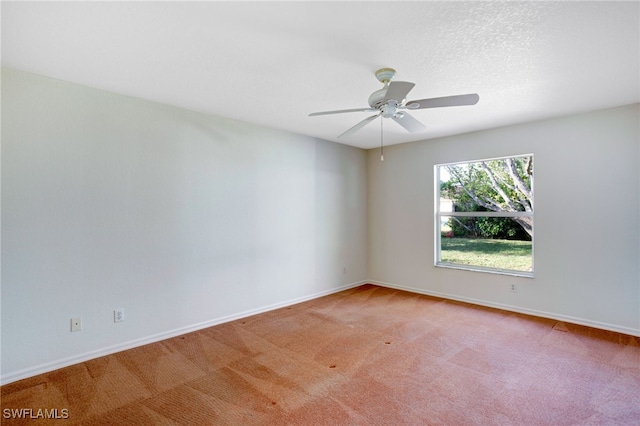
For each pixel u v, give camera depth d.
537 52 2.13
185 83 2.65
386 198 5.21
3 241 2.33
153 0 1.59
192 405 2.07
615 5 1.64
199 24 1.81
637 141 3.14
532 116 3.56
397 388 2.26
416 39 1.98
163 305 3.13
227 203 3.62
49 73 2.45
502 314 3.83
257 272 3.91
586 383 2.31
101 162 2.77
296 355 2.78
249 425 1.89
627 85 2.69
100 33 1.90
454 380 2.36
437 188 4.71
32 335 2.44
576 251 3.50
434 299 4.50
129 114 2.93
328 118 3.63
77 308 2.65
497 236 4.20
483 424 1.89
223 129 3.59
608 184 3.30
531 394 2.18
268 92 2.86
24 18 1.74
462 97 2.22
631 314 3.19
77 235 2.65
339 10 1.68
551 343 3.00
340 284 4.99
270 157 4.05
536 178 3.75
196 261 3.37
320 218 4.69
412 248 4.91
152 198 3.06
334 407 2.05
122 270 2.88
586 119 3.42
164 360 2.69
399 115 2.56
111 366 2.58
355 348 2.91
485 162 4.30
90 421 1.92
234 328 3.41
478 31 1.89
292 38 1.96
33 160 2.45
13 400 2.12
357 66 2.35
